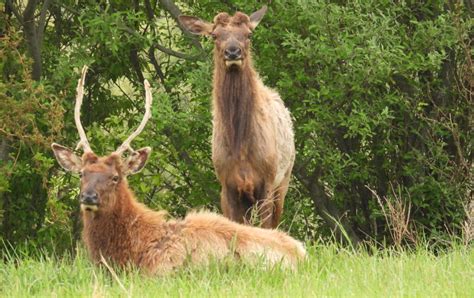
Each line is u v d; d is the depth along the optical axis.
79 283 31.94
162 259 32.72
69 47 61.03
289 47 56.81
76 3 60.22
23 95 52.47
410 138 58.59
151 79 61.09
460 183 56.78
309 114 57.72
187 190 59.88
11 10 58.72
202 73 54.34
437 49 57.22
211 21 57.16
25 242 55.09
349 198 59.38
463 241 40.28
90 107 60.66
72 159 34.88
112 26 56.81
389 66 53.03
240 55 41.22
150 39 56.59
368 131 53.25
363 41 53.75
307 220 59.84
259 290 29.89
